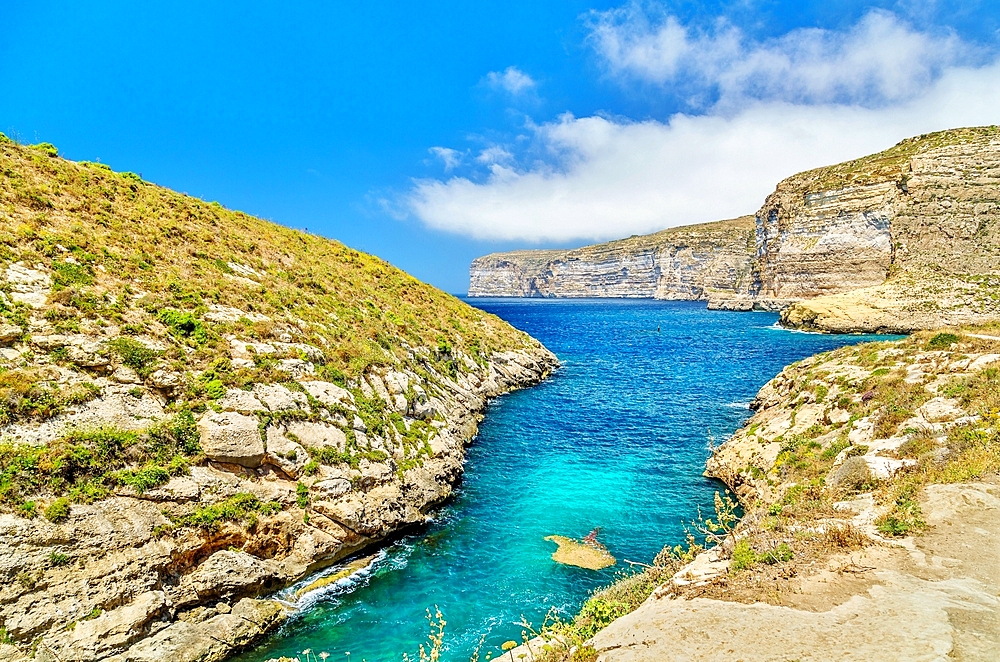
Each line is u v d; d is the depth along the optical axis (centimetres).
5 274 1675
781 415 2533
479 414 3528
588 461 2720
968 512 1090
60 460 1309
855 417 1989
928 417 1698
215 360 1830
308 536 1661
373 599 1561
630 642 818
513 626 1435
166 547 1360
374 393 2294
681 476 2494
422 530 1983
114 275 1989
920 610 795
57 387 1447
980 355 2066
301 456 1753
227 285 2386
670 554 1456
